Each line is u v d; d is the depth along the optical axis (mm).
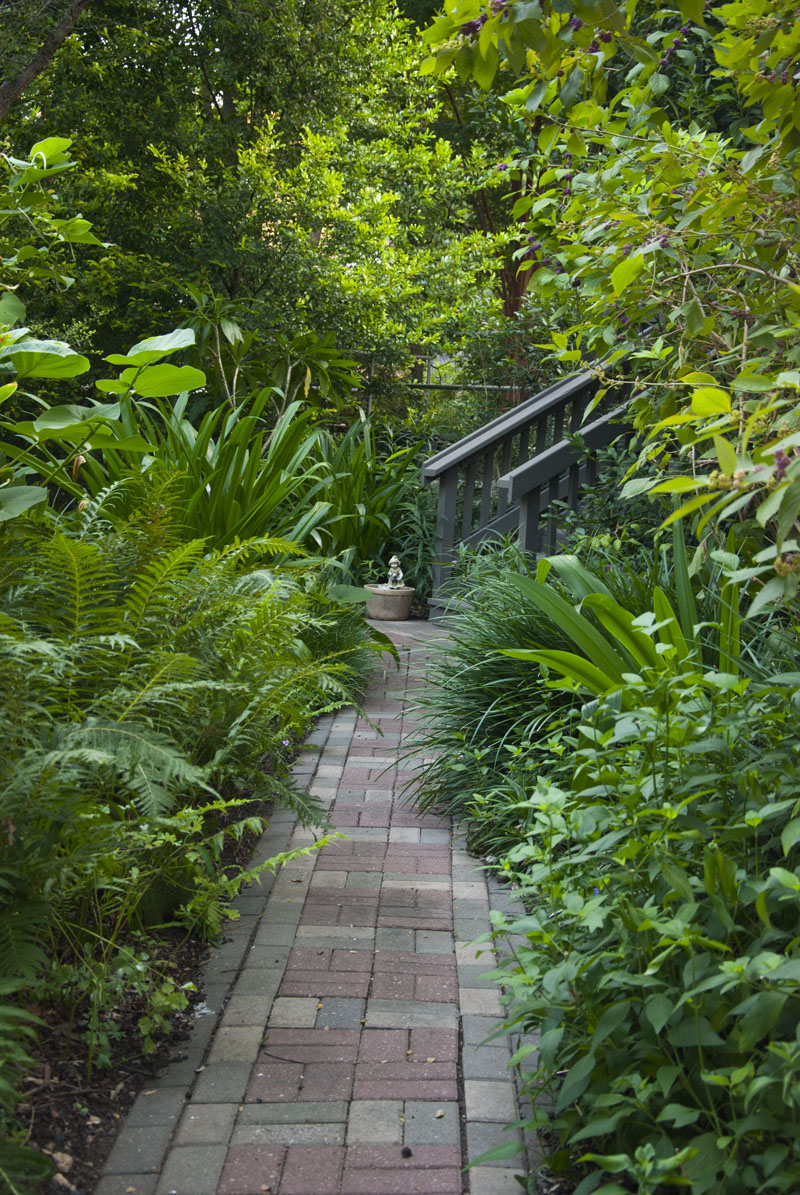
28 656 2309
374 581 7332
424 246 13008
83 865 2223
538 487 6094
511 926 1991
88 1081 2166
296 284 9383
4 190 3965
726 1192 1542
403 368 10320
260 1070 2252
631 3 2750
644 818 2035
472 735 3826
